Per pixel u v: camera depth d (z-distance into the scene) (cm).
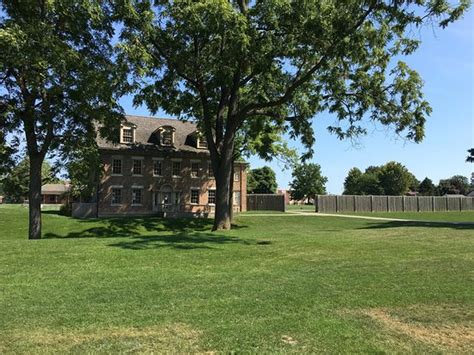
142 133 4756
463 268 1049
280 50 2173
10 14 2062
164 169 4675
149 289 834
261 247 1381
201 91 2503
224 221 2486
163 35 2306
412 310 712
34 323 634
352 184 11144
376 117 2520
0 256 1188
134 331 603
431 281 909
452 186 12262
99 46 2302
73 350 537
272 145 3531
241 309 705
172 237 1678
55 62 1952
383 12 2039
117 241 1520
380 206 5853
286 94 2291
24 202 8000
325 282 899
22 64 1872
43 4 2078
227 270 1027
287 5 2045
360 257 1209
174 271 1009
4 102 2166
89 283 884
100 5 2166
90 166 2448
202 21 2055
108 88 2169
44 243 1454
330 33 2016
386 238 1656
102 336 584
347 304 740
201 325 627
